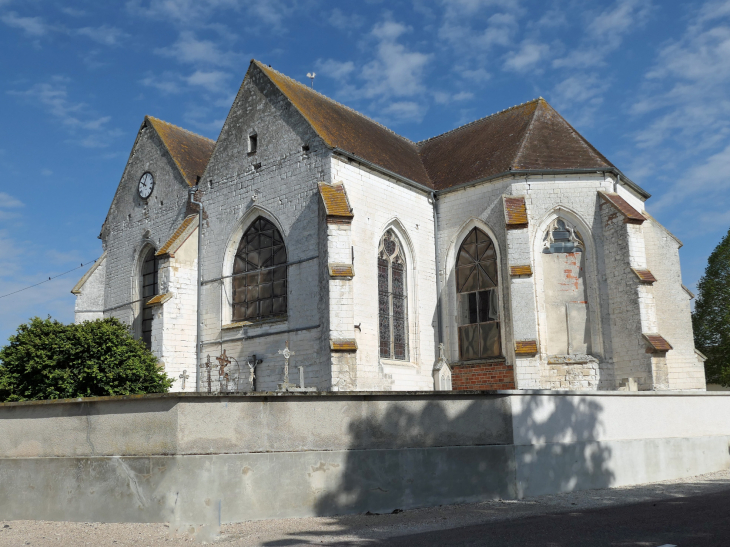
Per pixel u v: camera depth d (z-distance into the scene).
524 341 27.47
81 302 38.78
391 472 14.84
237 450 13.49
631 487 17.67
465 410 15.84
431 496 15.12
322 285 27.02
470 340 31.47
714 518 12.05
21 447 14.98
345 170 29.23
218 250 32.19
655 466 18.95
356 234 29.09
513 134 34.16
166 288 31.42
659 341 27.03
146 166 38.09
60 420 14.57
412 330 31.38
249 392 13.71
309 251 28.52
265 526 12.95
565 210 30.16
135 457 13.44
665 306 30.28
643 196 33.38
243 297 31.02
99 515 13.67
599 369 28.38
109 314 38.66
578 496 15.98
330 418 14.53
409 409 15.30
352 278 25.86
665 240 30.70
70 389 22.77
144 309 36.91
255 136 31.88
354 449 14.62
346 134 32.12
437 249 33.25
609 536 10.61
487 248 31.66
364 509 14.45
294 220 29.34
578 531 11.16
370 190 30.27
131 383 23.81
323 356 26.44
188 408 13.17
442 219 33.34
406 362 30.94
